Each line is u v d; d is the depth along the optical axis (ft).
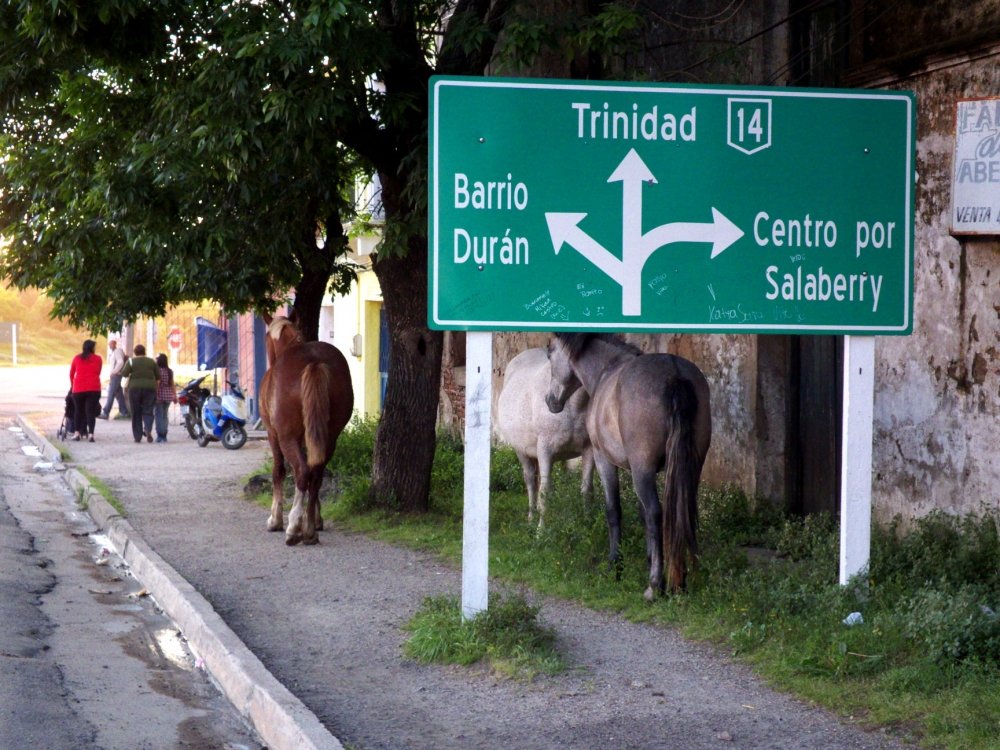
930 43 27.22
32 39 33.37
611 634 21.29
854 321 21.71
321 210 41.81
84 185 39.32
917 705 16.20
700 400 22.49
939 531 24.90
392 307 36.32
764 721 16.42
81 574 30.01
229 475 50.34
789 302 21.56
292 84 28.32
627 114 21.02
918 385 27.12
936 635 17.87
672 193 21.21
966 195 25.08
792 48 33.40
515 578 26.27
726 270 21.40
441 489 40.09
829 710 16.71
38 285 46.24
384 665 20.04
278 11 29.78
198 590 26.20
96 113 38.50
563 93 20.83
